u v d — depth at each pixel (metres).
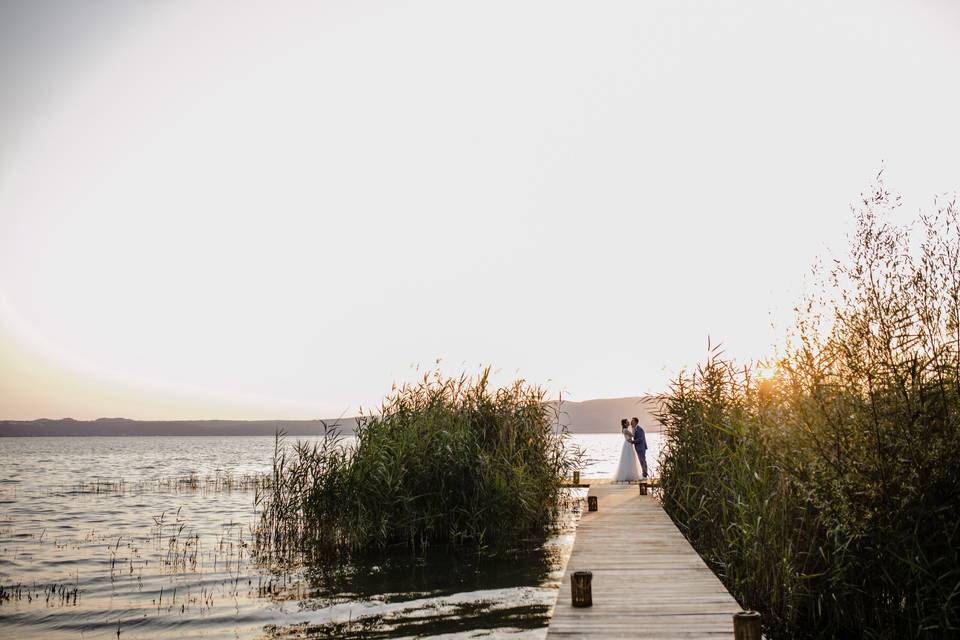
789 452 8.45
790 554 8.27
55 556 14.90
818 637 7.98
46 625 9.55
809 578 8.20
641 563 9.36
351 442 14.88
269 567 13.11
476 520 14.61
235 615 9.83
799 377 8.34
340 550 14.20
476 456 15.09
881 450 7.39
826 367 7.98
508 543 14.74
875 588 7.78
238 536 17.03
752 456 10.03
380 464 14.15
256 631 9.06
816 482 8.00
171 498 27.95
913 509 7.28
